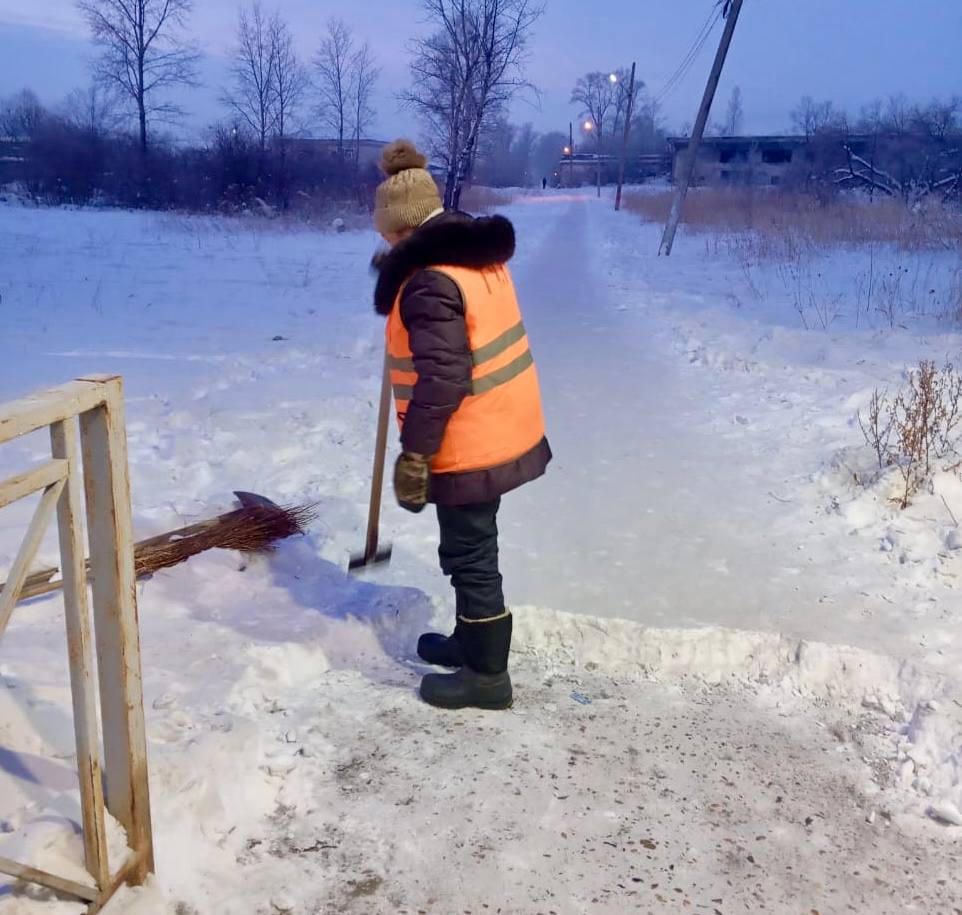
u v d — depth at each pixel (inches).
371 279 573.6
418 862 91.3
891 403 253.6
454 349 103.3
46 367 309.9
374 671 126.2
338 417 249.0
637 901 87.9
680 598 147.3
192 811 90.0
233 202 1126.4
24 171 1382.9
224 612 135.7
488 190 1948.8
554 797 101.6
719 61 722.2
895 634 135.6
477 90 1016.9
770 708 121.3
